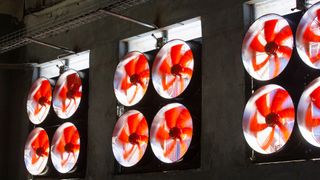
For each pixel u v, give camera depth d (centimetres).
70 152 1090
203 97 880
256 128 800
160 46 987
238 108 830
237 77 843
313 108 748
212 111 863
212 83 874
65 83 1151
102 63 1079
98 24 1108
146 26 996
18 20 1295
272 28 827
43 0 1255
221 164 831
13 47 1202
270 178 766
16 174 1214
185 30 982
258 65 820
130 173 984
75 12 1166
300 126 730
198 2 929
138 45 1061
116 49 1057
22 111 1239
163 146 927
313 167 722
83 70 1127
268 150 783
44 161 1148
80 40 1136
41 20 1246
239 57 847
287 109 775
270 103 802
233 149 821
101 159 1031
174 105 909
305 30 764
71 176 1091
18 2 1307
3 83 1255
